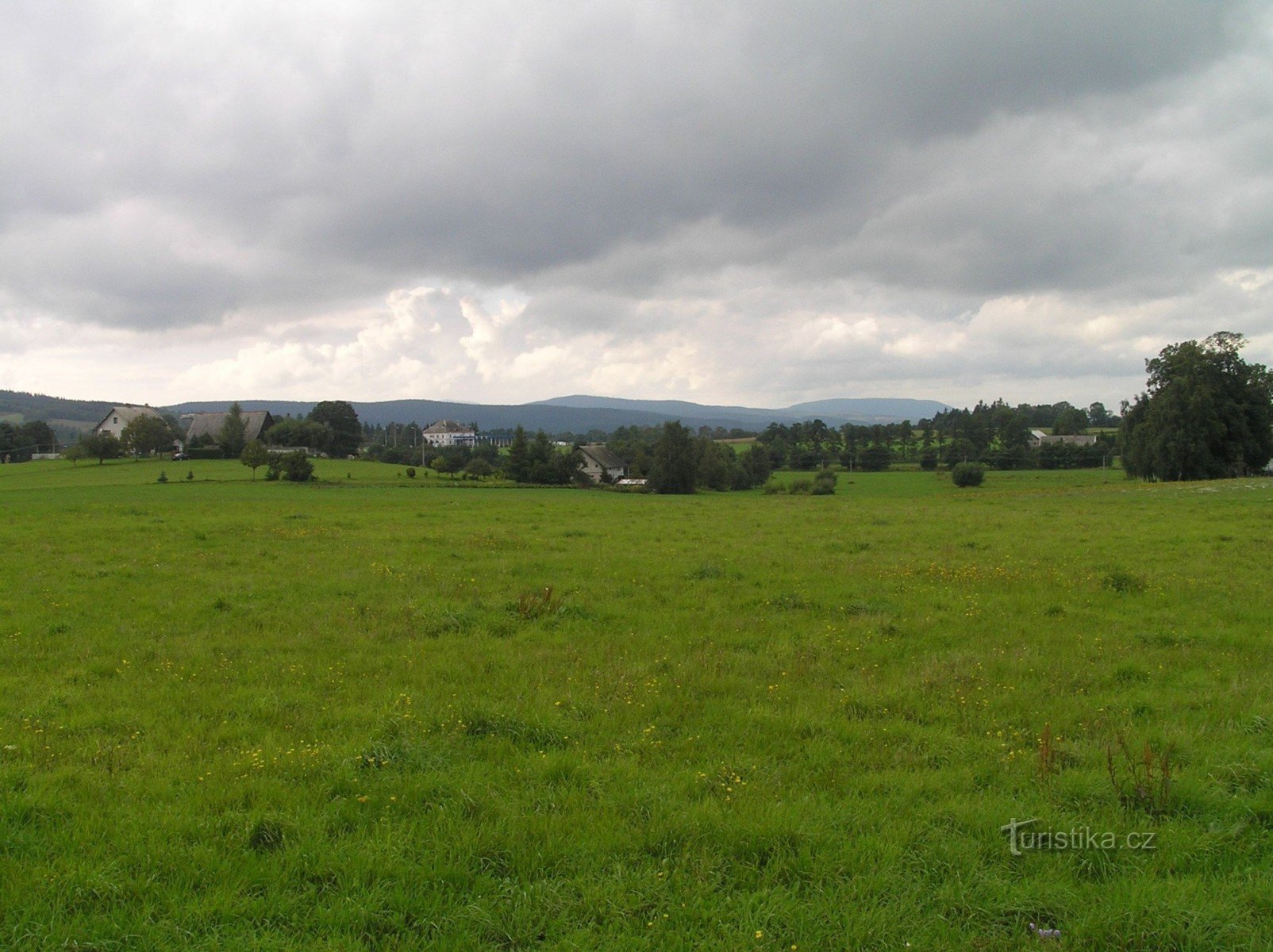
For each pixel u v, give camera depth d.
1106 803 7.92
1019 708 10.90
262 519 36.53
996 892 6.41
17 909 5.96
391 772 8.33
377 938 5.91
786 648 14.05
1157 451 82.62
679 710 10.69
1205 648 14.07
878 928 5.99
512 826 7.27
